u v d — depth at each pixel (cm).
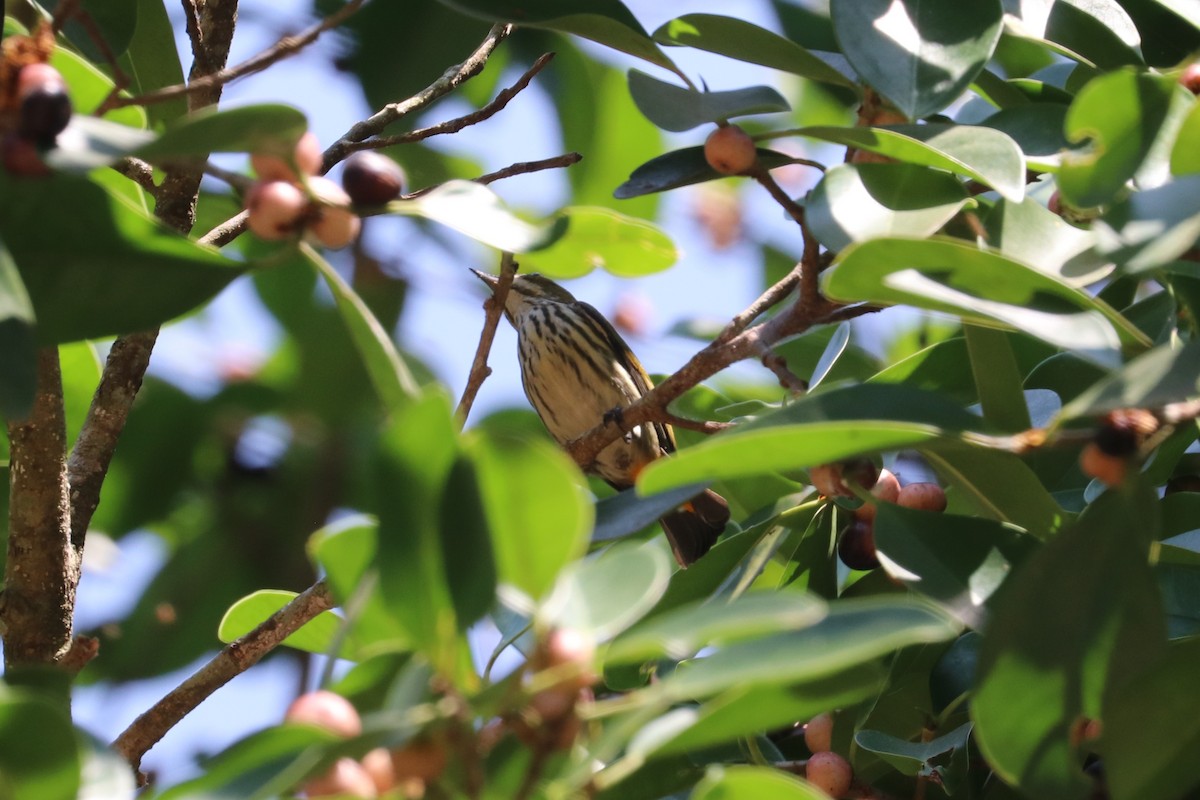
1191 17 123
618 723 105
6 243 110
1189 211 108
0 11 108
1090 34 123
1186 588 119
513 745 108
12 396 107
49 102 107
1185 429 117
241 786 104
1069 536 110
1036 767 109
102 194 110
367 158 110
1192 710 109
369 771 104
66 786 105
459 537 105
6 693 104
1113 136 111
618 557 106
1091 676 109
